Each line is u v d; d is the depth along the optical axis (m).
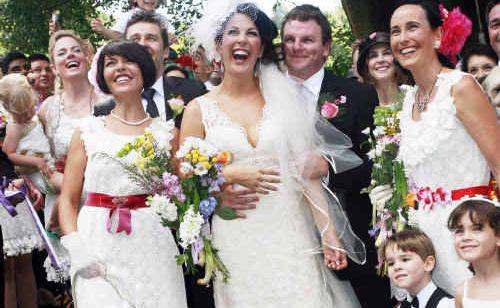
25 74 9.09
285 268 5.29
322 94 5.85
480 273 4.51
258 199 5.28
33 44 16.16
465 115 4.69
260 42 5.41
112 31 7.56
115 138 5.31
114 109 5.52
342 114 5.83
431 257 4.94
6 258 7.02
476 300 4.47
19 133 7.05
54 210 6.51
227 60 5.39
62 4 16.28
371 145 5.70
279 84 5.42
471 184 4.77
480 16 9.93
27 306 7.23
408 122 5.04
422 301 4.94
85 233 5.24
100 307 5.11
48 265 6.94
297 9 5.85
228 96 5.45
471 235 4.46
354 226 5.80
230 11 5.37
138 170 5.24
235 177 5.23
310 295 5.30
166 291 5.26
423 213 4.96
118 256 5.19
